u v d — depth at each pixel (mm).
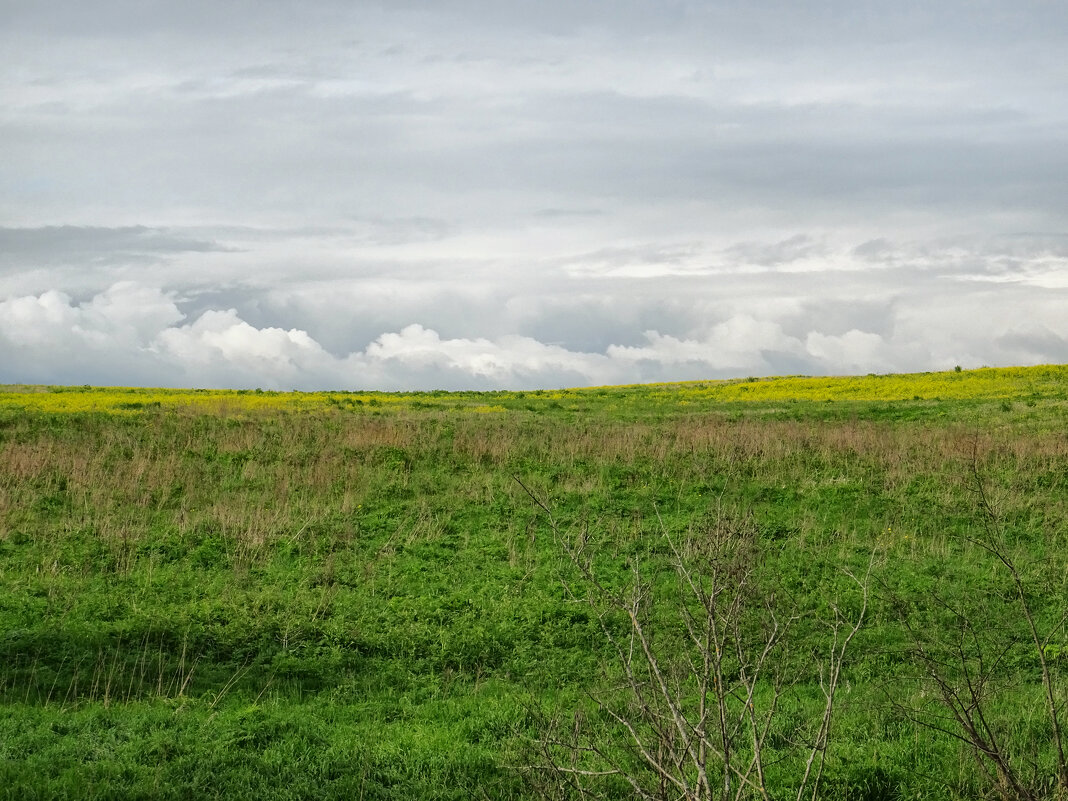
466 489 22891
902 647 12703
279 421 32375
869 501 21516
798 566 16953
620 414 38969
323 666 12531
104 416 32688
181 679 11789
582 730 8836
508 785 8414
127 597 15234
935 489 22312
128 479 22656
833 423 33250
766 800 5711
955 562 17422
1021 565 17000
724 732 5762
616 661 12727
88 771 8477
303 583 16266
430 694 11758
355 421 32844
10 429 28984
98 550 17656
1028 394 39594
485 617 14586
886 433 28719
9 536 18484
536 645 13508
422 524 19922
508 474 24531
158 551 17922
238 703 11008
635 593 6270
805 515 20531
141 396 43906
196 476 23703
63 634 12922
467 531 19750
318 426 31016
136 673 11938
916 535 19297
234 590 15703
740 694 10531
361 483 23266
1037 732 9273
